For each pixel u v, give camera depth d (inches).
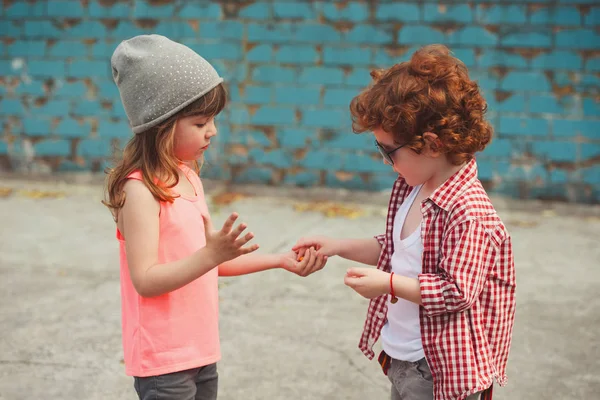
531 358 135.0
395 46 254.5
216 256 77.8
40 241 215.2
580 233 224.5
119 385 125.4
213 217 241.8
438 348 79.0
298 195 269.0
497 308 80.8
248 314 157.9
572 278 181.2
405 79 78.3
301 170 268.4
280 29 261.6
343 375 129.0
